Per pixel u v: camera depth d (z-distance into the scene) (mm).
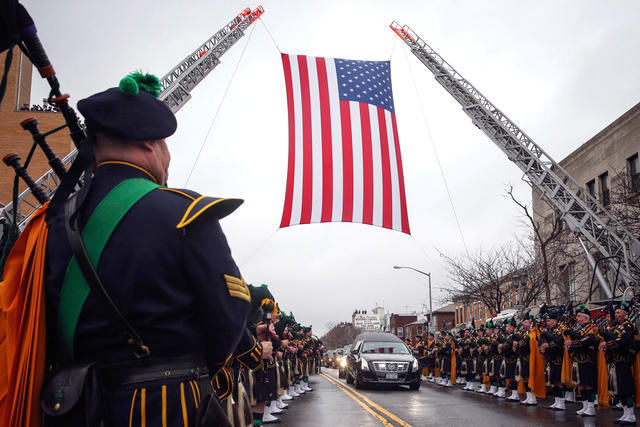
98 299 1739
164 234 1815
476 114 29125
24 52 1909
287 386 14633
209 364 1900
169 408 1729
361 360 19953
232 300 1862
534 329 14609
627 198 23438
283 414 12438
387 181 11297
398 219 11227
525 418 11461
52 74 1970
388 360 19688
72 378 1683
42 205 2016
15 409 1727
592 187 29547
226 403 3938
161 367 1769
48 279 1825
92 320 1748
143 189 1899
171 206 1877
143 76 2127
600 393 11984
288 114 11297
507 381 15633
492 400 15719
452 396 17031
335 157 11180
